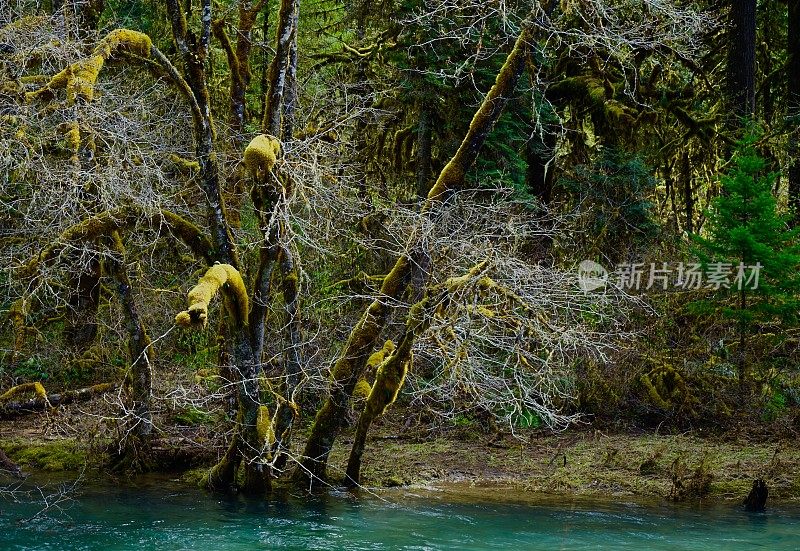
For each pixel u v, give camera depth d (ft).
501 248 30.60
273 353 34.40
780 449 38.06
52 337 42.11
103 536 24.23
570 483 33.12
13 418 40.42
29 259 31.24
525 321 28.37
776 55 65.98
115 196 27.99
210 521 26.13
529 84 48.85
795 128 57.47
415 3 47.21
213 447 32.94
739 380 43.68
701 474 31.83
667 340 46.91
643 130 57.47
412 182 56.44
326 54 56.75
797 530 26.16
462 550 23.39
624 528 26.22
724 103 57.06
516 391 36.68
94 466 33.76
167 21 47.70
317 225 29.91
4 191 30.19
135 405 33.01
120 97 31.99
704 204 64.85
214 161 29.40
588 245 52.70
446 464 36.01
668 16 38.19
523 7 40.42
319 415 30.96
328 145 31.65
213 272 26.48
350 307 43.01
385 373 29.78
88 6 39.22
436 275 28.84
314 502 29.04
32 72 33.40
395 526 26.02
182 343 43.52
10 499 28.73
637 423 43.75
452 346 29.09
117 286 32.30
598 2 30.94
